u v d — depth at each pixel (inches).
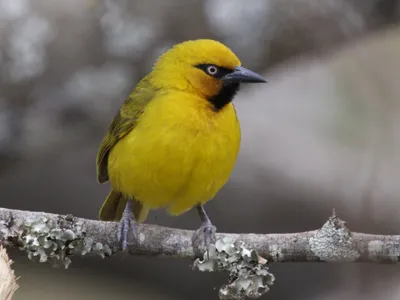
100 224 377.1
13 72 534.3
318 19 556.4
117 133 410.9
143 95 410.0
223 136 399.9
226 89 410.0
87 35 542.0
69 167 613.9
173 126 391.9
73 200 613.6
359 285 569.6
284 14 551.2
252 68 565.6
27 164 561.3
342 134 651.5
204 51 410.0
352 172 625.0
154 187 403.9
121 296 582.9
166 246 379.9
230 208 619.2
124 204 449.4
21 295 556.7
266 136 664.4
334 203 615.8
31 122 542.3
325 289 581.0
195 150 393.7
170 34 546.6
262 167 634.2
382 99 648.4
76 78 544.4
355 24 565.9
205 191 409.7
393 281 562.6
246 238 368.2
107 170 446.0
